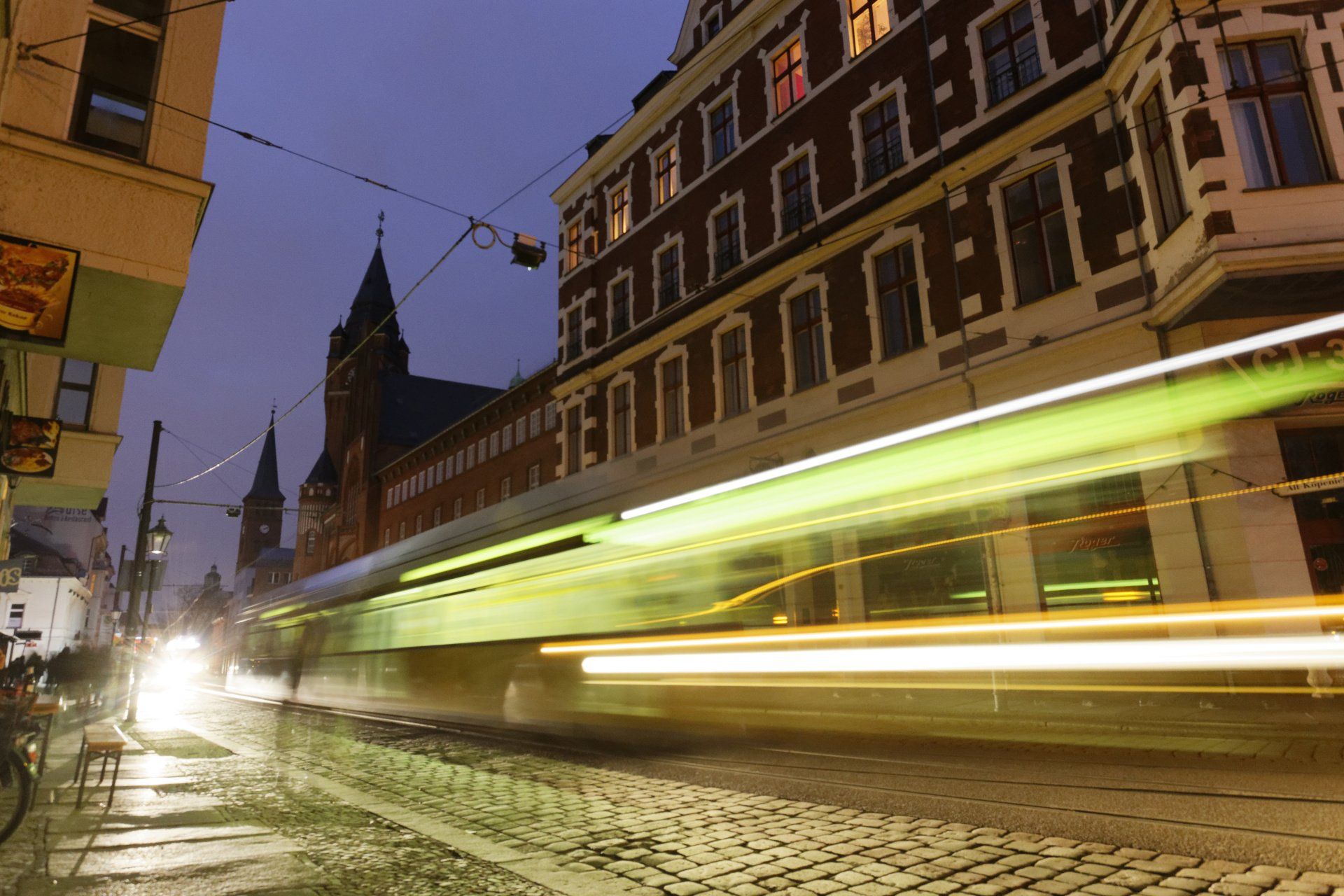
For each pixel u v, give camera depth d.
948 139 16.80
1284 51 12.01
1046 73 15.23
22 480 18.44
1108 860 4.74
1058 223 14.99
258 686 26.94
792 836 5.66
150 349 13.12
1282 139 11.76
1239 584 11.45
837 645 11.48
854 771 8.00
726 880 4.75
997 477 14.56
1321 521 11.37
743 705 10.23
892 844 5.34
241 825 6.34
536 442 35.75
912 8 17.98
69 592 44.12
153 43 11.73
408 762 9.90
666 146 25.02
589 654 10.90
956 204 16.44
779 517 11.88
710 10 24.62
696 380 22.34
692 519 10.63
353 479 58.97
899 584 15.48
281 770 9.49
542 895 4.56
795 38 20.98
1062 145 14.79
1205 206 11.49
